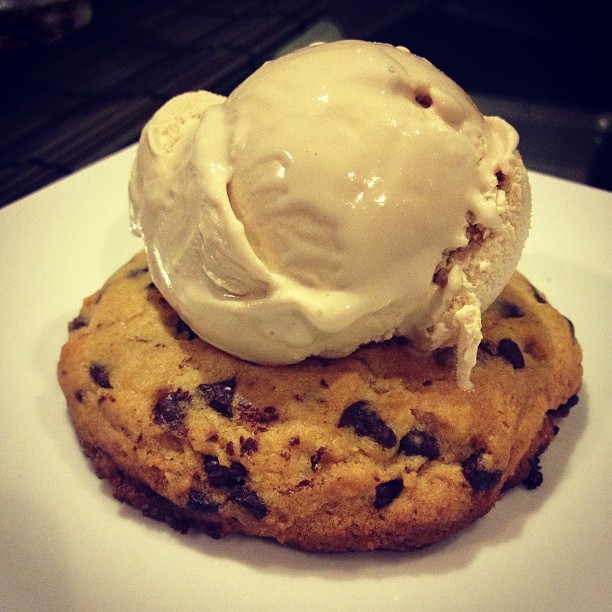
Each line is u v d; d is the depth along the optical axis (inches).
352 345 5.6
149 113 10.1
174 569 5.4
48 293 7.4
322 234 5.1
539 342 6.2
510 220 5.6
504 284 5.9
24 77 11.0
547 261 7.9
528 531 5.7
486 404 5.6
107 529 5.6
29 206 7.9
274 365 5.7
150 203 5.8
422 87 5.4
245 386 5.6
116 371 5.9
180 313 5.8
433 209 5.2
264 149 5.2
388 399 5.6
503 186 5.6
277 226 5.2
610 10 13.3
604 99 12.5
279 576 5.4
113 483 5.8
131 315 6.3
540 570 5.4
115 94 10.5
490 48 13.4
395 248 5.1
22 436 6.2
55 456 6.0
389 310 5.4
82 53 11.5
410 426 5.5
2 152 9.6
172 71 10.9
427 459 5.5
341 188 5.1
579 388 6.5
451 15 13.9
